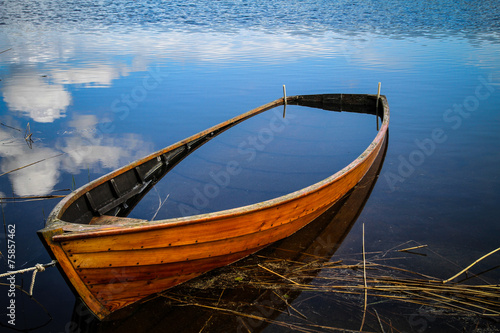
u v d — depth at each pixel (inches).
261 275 175.9
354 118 395.9
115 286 152.9
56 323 150.0
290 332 143.1
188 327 147.1
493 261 179.2
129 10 1216.2
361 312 152.0
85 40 769.6
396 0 1349.7
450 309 152.9
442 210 222.5
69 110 414.0
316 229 210.8
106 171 282.0
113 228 143.6
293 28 908.6
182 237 156.6
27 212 224.8
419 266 177.3
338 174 213.5
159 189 245.3
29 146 327.6
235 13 1143.6
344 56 638.5
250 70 566.9
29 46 705.6
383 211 224.2
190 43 745.6
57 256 137.9
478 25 902.4
